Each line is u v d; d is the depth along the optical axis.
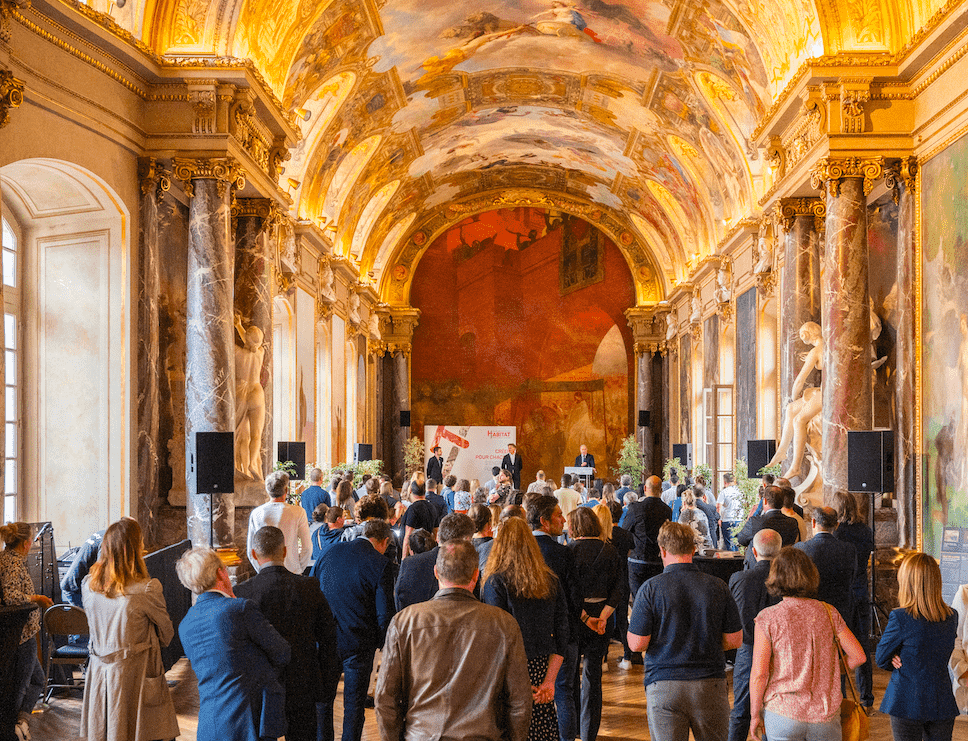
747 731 6.52
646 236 31.58
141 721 5.51
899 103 11.86
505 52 21.23
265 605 5.53
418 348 33.28
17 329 11.34
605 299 33.09
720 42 16.44
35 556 9.58
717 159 21.30
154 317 11.64
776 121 13.58
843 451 11.82
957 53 10.45
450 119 24.52
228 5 11.73
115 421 11.24
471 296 33.31
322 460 22.47
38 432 11.36
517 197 32.69
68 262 11.41
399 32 18.03
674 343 30.66
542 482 9.57
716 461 21.42
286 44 14.19
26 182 10.76
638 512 9.95
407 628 4.00
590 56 20.80
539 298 33.28
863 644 8.22
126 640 5.52
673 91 20.31
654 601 5.25
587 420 32.88
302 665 5.57
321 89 18.53
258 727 4.93
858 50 11.94
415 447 31.12
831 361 11.95
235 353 13.53
